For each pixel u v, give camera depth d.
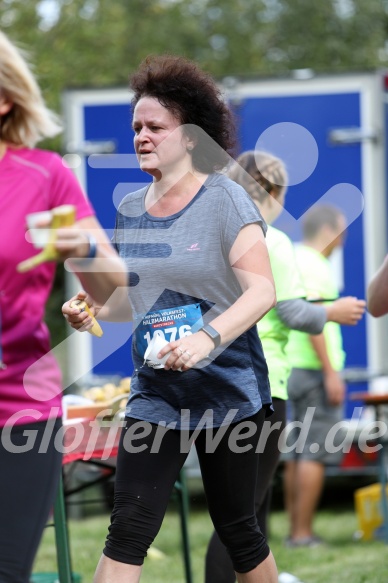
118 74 50.12
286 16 56.38
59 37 50.53
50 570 18.28
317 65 55.91
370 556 19.17
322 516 24.95
